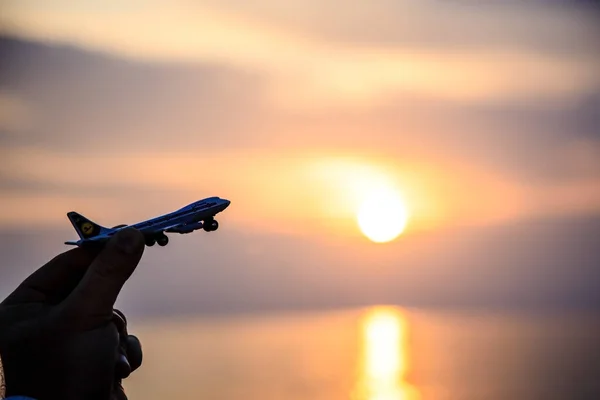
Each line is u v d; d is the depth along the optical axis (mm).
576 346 126062
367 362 115438
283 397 80312
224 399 71750
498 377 91875
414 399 81062
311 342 153375
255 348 133875
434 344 144125
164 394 68750
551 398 75125
